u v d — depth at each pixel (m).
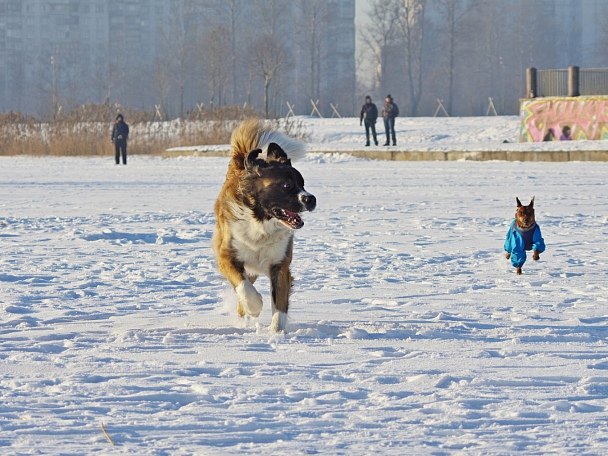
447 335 8.39
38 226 18.22
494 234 16.91
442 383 6.56
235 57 127.94
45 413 5.73
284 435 5.32
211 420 5.61
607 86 48.53
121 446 5.08
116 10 189.50
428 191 26.12
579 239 16.27
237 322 9.12
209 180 31.75
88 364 7.10
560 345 7.97
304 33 142.12
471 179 30.17
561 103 47.59
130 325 8.88
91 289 11.15
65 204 22.92
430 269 12.90
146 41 190.38
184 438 5.25
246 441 5.23
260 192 8.68
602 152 37.28
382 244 15.58
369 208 21.62
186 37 148.75
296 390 6.33
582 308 9.92
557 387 6.48
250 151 8.82
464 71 143.38
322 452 5.02
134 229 17.66
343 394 6.24
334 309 9.89
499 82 145.38
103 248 15.18
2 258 13.89
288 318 9.07
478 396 6.20
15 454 4.93
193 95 153.75
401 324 8.91
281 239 8.87
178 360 7.30
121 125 43.41
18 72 164.00
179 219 19.42
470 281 11.90
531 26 147.88
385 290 11.15
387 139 49.12
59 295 10.71
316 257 14.03
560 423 5.59
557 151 38.41
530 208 12.94
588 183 27.95
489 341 8.17
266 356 7.48
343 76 163.12
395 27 139.50
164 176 33.94
